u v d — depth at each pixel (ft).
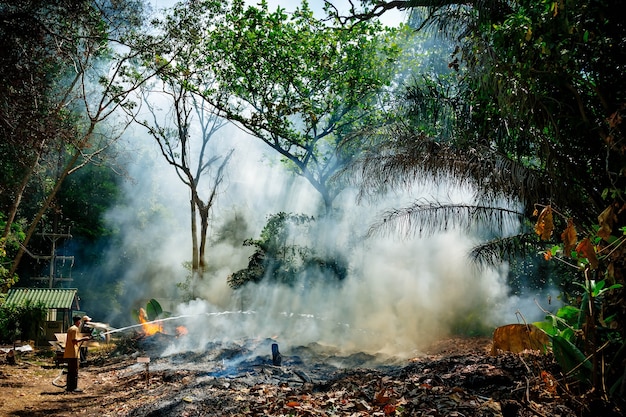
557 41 28.35
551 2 27.99
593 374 20.63
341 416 22.82
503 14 34.88
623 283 22.80
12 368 46.62
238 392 29.89
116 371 46.14
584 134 30.14
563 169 31.42
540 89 30.53
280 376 35.55
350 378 30.63
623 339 22.84
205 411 26.94
